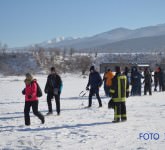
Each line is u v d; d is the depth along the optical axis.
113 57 142.00
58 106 16.48
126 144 10.10
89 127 12.99
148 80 27.88
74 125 13.51
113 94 14.10
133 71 27.83
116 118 14.09
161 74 32.31
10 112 17.95
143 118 15.10
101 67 98.69
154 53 150.50
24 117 14.88
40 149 9.65
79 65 103.62
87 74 92.19
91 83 19.55
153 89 35.47
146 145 9.96
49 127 13.12
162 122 13.95
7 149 9.74
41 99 24.95
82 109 18.88
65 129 12.63
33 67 102.25
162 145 9.95
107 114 16.72
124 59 139.38
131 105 20.38
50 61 108.75
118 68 14.22
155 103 21.52
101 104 19.75
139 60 139.50
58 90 16.42
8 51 119.50
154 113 16.75
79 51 132.62
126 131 12.08
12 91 33.84
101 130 12.34
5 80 57.25
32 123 14.17
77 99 25.09
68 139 10.91
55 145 10.10
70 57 115.00
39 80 56.78
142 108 18.84
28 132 12.20
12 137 11.38
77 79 64.25
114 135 11.41
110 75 25.84
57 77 16.53
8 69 100.06
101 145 10.01
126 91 14.41
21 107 20.23
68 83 49.25
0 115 16.83
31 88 13.66
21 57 110.81
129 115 16.11
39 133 11.97
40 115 13.90
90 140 10.70
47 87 16.59
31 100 13.66
